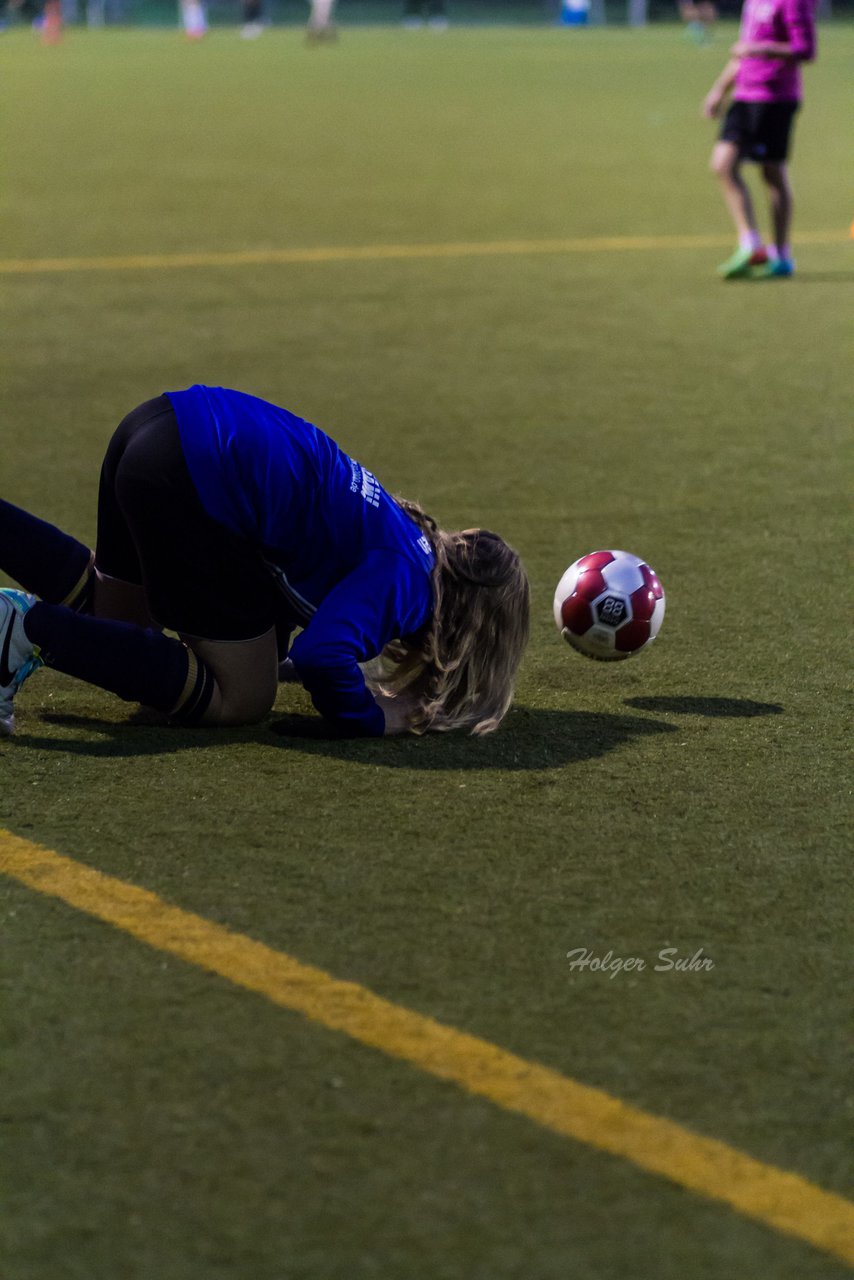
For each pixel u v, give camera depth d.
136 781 7.79
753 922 6.51
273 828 7.28
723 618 10.41
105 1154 5.04
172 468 7.89
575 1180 4.95
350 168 36.44
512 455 14.49
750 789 7.80
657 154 39.41
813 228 28.20
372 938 6.32
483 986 5.99
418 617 8.21
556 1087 5.39
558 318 20.89
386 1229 4.73
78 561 9.05
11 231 27.50
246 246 26.19
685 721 8.70
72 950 6.21
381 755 8.15
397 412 16.05
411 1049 5.59
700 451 14.70
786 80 22.58
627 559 9.25
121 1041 5.62
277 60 78.88
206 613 8.20
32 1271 4.56
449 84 62.72
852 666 9.57
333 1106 5.28
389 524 8.20
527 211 29.89
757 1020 5.80
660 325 20.45
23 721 8.59
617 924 6.46
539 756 8.18
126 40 100.00
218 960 6.15
